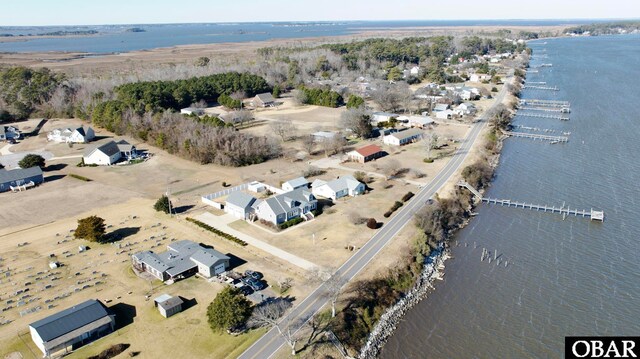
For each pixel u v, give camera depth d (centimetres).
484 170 10281
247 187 9931
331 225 8069
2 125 15750
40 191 10131
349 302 5962
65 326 5356
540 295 6353
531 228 8175
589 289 6438
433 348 5478
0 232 8156
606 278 6669
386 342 5591
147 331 5541
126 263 7081
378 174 10494
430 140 11775
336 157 11894
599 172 10550
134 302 6109
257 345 5253
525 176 10519
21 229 8269
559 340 5534
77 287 6450
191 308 5953
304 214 8450
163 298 6028
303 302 5975
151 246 7562
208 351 5178
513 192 9662
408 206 8688
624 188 9612
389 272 6638
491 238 7906
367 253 7088
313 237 7650
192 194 9750
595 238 7744
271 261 6962
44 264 7075
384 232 7731
